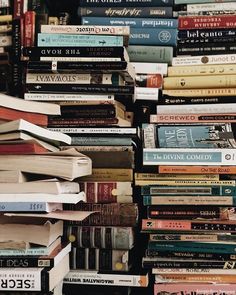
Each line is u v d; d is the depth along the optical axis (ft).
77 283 3.26
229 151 3.20
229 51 3.63
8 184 2.86
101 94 3.40
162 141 3.37
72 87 3.39
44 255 2.85
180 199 3.24
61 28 3.44
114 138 3.37
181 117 3.53
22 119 2.95
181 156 3.24
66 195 2.91
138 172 3.34
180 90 3.60
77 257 3.28
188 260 3.23
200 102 3.56
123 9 3.67
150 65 3.65
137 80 3.63
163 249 3.26
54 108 3.34
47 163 2.90
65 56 3.34
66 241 3.26
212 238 3.21
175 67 3.65
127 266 3.25
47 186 2.84
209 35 3.65
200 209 3.22
